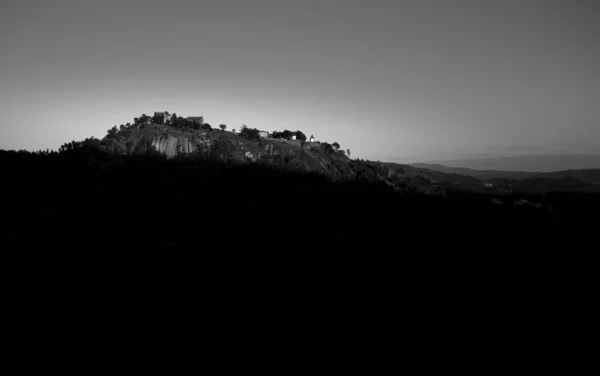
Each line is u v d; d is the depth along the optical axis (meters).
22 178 192.88
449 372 62.97
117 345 65.50
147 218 155.00
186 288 91.62
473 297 97.38
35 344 64.19
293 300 88.50
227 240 134.00
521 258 138.38
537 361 67.38
